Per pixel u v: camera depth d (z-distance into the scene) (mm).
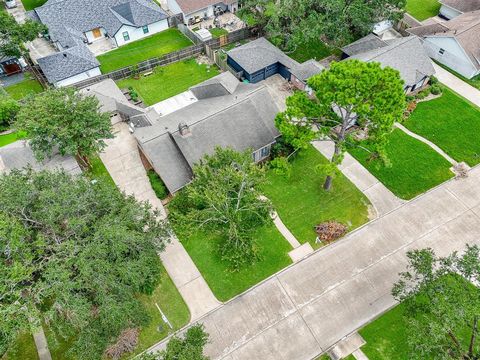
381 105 28562
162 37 58469
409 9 64125
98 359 25125
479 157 41719
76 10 56031
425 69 47500
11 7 65312
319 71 46781
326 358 28844
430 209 37500
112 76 50594
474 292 24297
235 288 32531
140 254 26844
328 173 31422
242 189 30172
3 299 23422
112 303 24031
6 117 44406
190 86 50250
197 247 34938
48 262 23859
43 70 48531
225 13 63031
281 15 50000
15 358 28859
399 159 41469
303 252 34688
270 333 30141
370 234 35781
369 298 31875
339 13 50281
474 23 51844
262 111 40938
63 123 35281
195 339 24938
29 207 26328
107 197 27672
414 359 24344
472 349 25750
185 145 37312
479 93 49031
